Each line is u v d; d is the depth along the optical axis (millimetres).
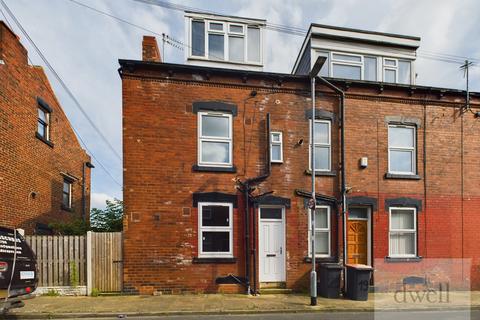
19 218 12016
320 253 11383
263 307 8906
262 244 11070
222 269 10586
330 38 13023
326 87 11797
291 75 11438
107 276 10148
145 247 10273
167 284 10266
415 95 12359
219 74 11156
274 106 11477
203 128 11141
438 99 12461
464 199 12250
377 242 11547
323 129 11828
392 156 12156
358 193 11609
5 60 11242
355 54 13172
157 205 10461
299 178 11383
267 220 11188
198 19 12117
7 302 6910
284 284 10938
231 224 10805
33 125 13078
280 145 11398
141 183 10445
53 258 10102
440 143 12344
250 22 12414
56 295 9844
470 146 12523
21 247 7551
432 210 12008
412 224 11984
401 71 13547
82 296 9836
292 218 11180
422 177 12078
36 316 8008
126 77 10672
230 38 12367
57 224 13344
